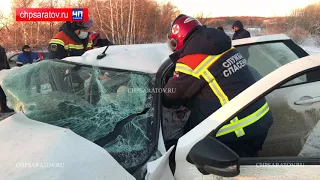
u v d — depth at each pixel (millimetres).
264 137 1539
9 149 1469
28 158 1384
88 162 1386
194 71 1748
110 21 24031
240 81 1742
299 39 21359
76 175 1312
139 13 24875
